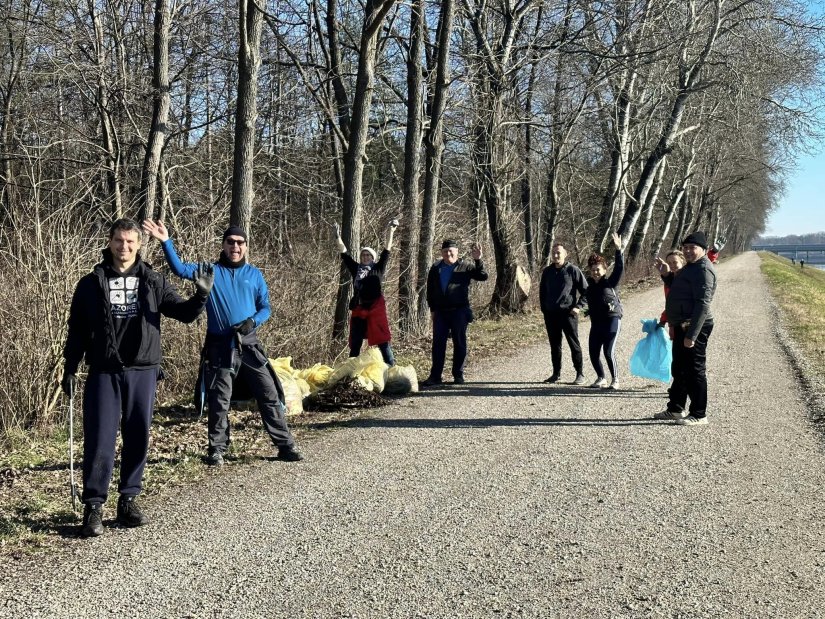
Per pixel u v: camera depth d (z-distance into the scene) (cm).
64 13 1500
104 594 380
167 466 599
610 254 2572
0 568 411
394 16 1485
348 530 466
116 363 468
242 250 615
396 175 1992
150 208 1196
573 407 827
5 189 1160
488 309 1805
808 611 358
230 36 1680
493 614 357
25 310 748
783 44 2041
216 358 606
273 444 662
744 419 762
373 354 885
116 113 1645
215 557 427
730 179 4125
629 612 358
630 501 517
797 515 488
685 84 2166
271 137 1777
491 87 1658
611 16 1591
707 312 718
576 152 2631
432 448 658
